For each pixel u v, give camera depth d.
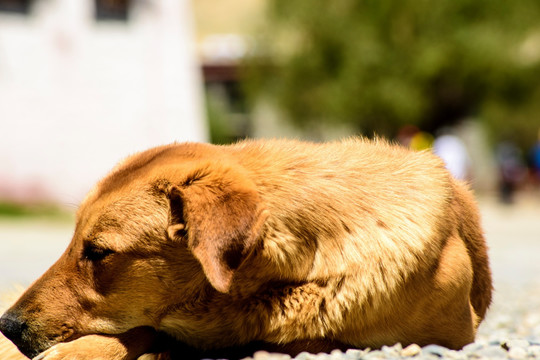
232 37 50.12
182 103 27.12
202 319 5.10
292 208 4.98
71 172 25.64
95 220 4.99
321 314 5.01
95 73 25.95
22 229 20.77
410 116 41.66
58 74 25.47
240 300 5.04
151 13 26.64
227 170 4.84
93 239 4.97
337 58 42.44
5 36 24.69
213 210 4.60
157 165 5.08
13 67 24.84
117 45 26.27
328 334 5.06
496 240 20.30
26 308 4.97
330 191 5.11
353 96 41.22
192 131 27.30
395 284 5.04
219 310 5.07
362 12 42.28
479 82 42.47
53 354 4.77
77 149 25.70
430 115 44.06
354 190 5.19
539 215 30.44
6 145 24.75
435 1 41.62
